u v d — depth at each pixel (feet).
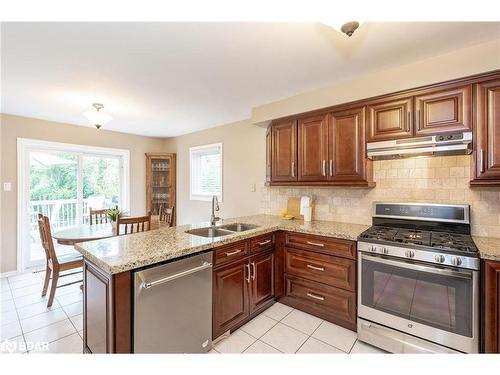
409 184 7.66
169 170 16.71
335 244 7.20
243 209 12.69
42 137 12.34
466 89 6.00
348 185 7.92
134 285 4.58
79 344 6.39
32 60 6.40
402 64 6.75
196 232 7.89
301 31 5.25
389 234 6.69
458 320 5.24
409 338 5.80
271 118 9.77
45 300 8.89
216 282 6.23
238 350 6.11
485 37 5.52
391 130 7.04
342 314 7.08
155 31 5.20
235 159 13.07
